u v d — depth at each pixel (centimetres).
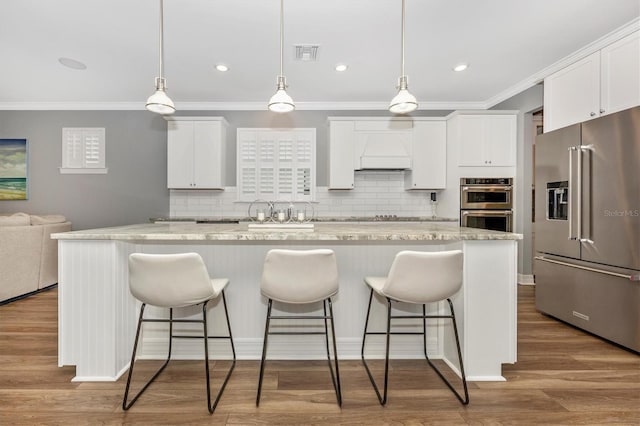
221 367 200
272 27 257
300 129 448
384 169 446
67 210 450
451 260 158
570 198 260
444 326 213
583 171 250
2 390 174
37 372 192
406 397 170
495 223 397
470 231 201
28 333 249
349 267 213
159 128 453
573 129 261
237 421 151
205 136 418
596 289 244
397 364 206
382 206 459
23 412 156
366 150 421
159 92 207
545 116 324
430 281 158
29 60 315
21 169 446
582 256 253
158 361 208
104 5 229
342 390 176
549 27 256
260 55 304
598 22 248
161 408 160
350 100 437
